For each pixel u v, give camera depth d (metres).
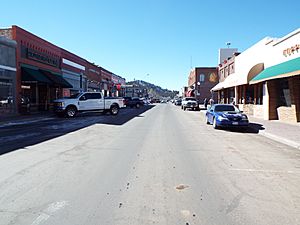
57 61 35.44
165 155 9.25
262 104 24.53
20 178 6.53
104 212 4.72
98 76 56.88
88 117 25.73
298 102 19.05
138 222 4.36
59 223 4.30
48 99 32.84
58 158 8.59
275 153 9.94
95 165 7.79
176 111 39.06
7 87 24.34
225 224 4.31
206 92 73.38
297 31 17.62
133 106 52.56
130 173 7.04
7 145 10.77
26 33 27.34
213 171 7.38
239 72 30.58
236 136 14.23
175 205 5.04
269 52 22.81
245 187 6.09
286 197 5.50
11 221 4.36
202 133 15.16
